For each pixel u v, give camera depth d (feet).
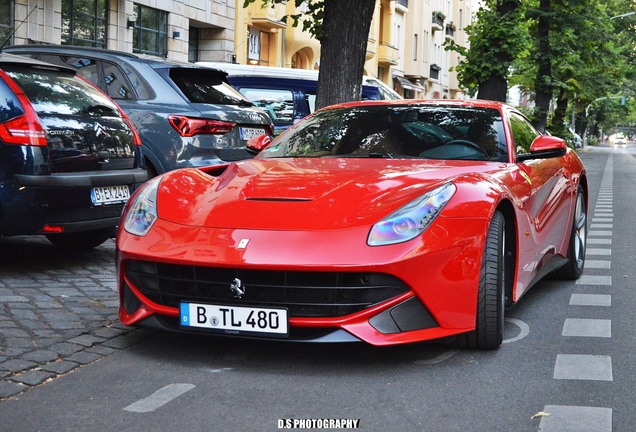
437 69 191.42
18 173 18.80
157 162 25.09
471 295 13.16
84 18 67.26
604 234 32.35
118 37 71.51
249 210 13.37
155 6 76.28
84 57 26.55
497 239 13.79
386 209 13.07
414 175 14.43
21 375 12.30
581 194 21.86
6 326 15.11
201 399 11.35
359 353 13.75
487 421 10.55
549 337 15.15
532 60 94.53
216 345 14.20
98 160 20.61
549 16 93.09
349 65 36.32
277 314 12.54
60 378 12.32
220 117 26.03
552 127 137.39
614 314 17.29
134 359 13.37
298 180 14.34
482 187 13.98
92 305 17.28
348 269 12.21
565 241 20.26
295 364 13.09
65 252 24.12
